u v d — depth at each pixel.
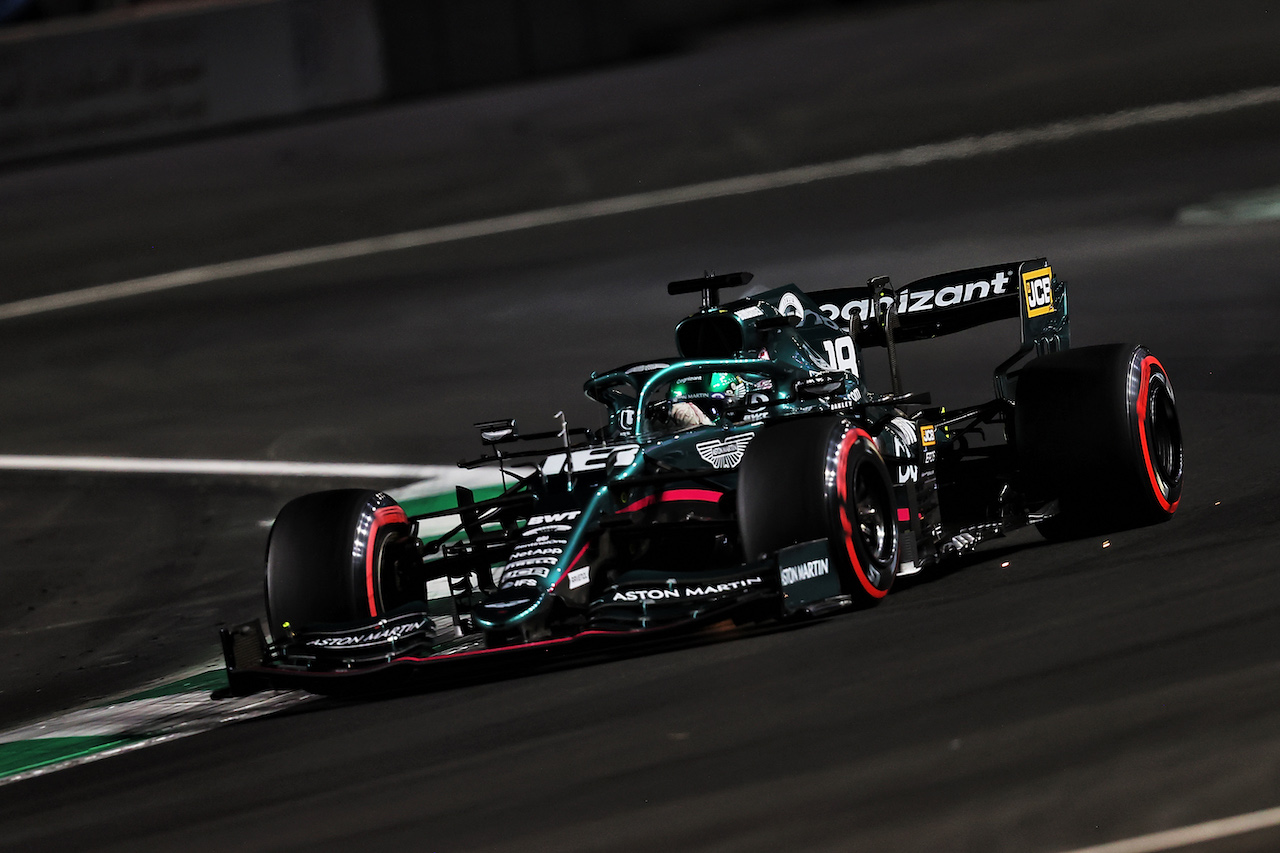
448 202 96.56
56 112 116.44
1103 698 14.81
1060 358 25.11
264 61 119.88
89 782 19.52
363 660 20.66
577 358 57.78
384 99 123.81
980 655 17.17
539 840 13.46
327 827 14.98
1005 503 25.58
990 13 127.44
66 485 48.22
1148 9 117.19
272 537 22.39
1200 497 26.94
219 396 61.03
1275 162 72.06
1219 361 41.16
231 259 91.12
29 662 29.81
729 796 13.74
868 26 131.50
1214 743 13.15
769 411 23.69
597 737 16.45
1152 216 65.62
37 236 100.56
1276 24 105.12
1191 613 17.58
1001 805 12.54
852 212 77.62
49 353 74.69
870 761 14.05
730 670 18.47
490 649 19.62
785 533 20.16
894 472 23.42
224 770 18.59
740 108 108.00
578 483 21.50
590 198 92.88
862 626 19.83
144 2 123.50
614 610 19.86
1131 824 11.82
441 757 16.97
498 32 125.56
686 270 71.25
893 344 26.44
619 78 123.00
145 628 31.30
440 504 38.53
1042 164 80.81
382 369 61.50
